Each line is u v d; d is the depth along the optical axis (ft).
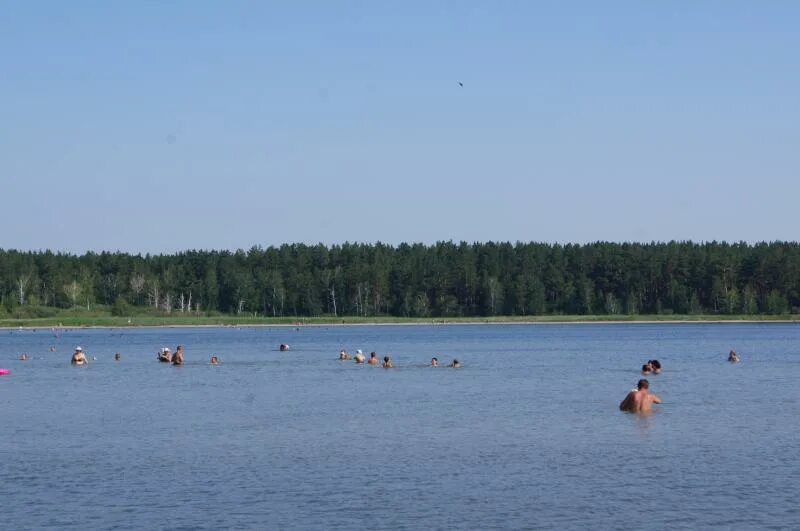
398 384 266.98
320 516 108.27
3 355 435.53
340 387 258.78
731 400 215.31
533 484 123.34
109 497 117.29
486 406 207.41
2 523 105.91
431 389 250.16
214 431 170.91
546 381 273.33
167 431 171.53
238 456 144.05
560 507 111.75
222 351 469.16
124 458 142.82
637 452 145.18
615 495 117.29
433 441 157.28
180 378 296.10
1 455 145.89
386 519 107.04
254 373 316.40
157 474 130.41
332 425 177.88
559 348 479.82
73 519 107.45
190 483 124.77
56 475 130.11
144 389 257.75
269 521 106.32
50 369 342.44
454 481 125.08
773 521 105.60
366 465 136.26
